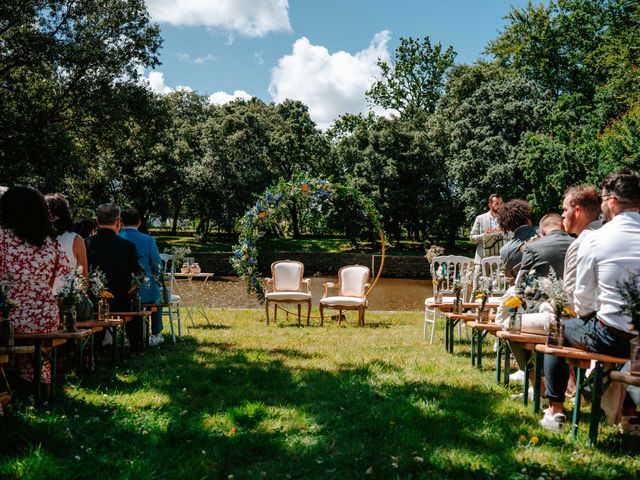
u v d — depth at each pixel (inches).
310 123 1873.8
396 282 1248.2
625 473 121.0
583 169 1003.9
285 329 382.9
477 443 140.8
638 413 151.3
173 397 182.7
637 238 140.4
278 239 1700.3
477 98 1336.1
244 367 233.3
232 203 1598.2
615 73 1069.1
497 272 302.2
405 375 219.0
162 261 329.4
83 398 176.7
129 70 1011.3
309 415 164.2
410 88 1743.4
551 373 153.6
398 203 1482.5
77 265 218.8
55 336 163.5
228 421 157.9
